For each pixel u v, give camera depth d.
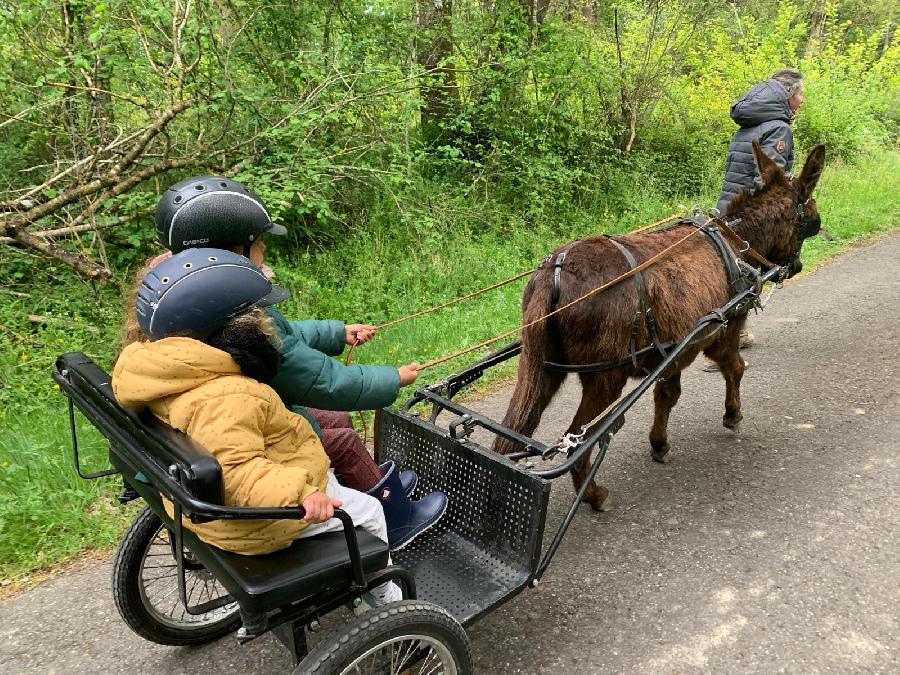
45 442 4.23
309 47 7.59
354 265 7.35
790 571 3.28
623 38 10.94
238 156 6.98
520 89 9.44
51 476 3.94
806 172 4.53
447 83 9.07
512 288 7.41
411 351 5.94
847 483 4.00
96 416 2.24
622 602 3.13
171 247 2.35
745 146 5.54
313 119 6.59
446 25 9.02
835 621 2.95
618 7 10.16
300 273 6.97
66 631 3.04
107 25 5.57
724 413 5.04
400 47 8.48
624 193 10.18
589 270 3.20
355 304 6.62
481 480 2.90
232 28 7.36
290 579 1.97
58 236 6.07
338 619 3.05
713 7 10.98
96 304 5.92
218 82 6.71
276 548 2.07
